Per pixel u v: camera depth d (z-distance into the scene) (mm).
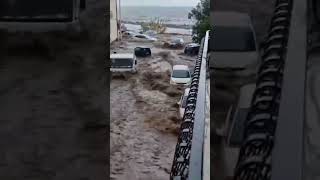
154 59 37031
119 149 14570
